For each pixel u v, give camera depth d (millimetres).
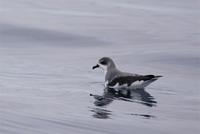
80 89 19547
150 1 37562
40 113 16078
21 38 27969
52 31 29172
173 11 34969
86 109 16797
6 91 18844
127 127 14898
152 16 33500
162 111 16688
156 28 30781
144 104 17547
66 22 31281
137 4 36562
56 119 15445
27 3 35625
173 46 27094
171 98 18391
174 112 16641
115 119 15688
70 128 14617
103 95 18750
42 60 24156
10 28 29391
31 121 15133
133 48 26688
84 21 31688
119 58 24844
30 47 26578
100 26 30734
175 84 20344
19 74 21547
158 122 15492
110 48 26703
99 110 16734
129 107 17172
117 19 32438
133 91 19391
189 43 27719
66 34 28781
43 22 31031
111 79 20234
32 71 22156
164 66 23531
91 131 14414
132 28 30594
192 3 37062
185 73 22344
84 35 28797
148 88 19703
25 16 32219
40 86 19781
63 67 23000
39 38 28062
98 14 33500
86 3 36281
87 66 23344
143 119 15797
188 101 17953
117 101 17906
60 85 20047
